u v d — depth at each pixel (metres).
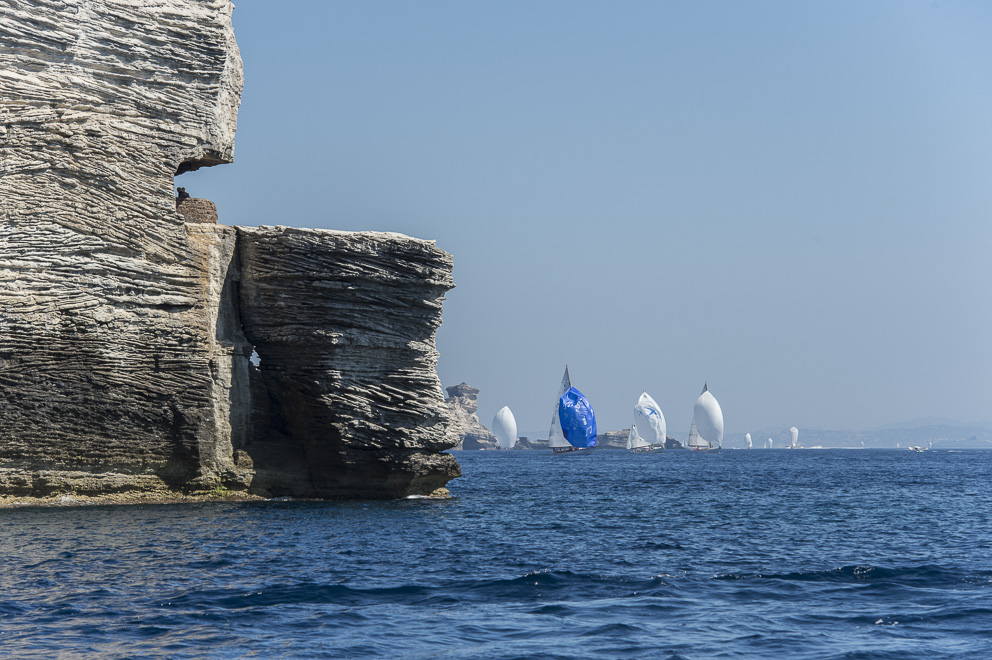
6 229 142.25
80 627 69.56
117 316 150.12
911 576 93.62
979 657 63.69
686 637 68.81
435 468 181.75
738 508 183.38
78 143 148.88
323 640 67.25
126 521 129.62
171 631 69.00
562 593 84.56
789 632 70.38
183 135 162.25
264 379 173.50
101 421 150.12
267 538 117.12
